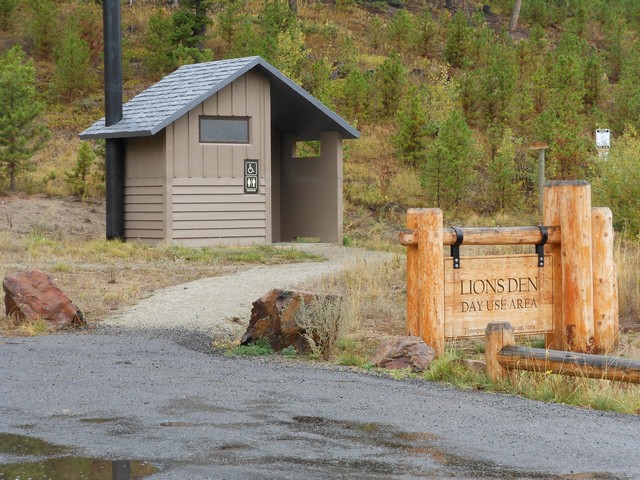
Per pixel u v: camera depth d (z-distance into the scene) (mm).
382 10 60688
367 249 24672
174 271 18641
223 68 24609
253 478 5598
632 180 22062
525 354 9305
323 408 7809
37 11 45781
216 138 24203
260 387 8742
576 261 11398
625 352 11828
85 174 31328
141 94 25641
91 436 6648
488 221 29078
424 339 10844
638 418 7844
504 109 35625
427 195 31953
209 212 24094
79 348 10875
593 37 59125
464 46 45906
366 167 33844
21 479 5508
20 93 29391
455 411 7828
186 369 9648
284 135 28031
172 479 5547
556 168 30984
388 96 38219
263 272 18641
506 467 5992
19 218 26984
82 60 40688
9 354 10336
